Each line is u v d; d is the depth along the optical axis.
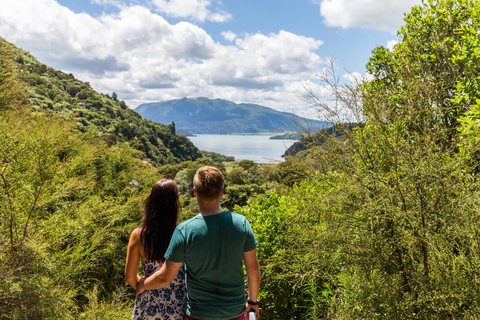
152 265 1.86
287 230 3.29
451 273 1.80
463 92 3.07
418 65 2.66
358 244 2.09
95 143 6.33
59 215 3.76
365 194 2.09
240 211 4.59
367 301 1.95
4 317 2.30
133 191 7.57
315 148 2.50
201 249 1.55
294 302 3.39
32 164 3.34
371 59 3.90
